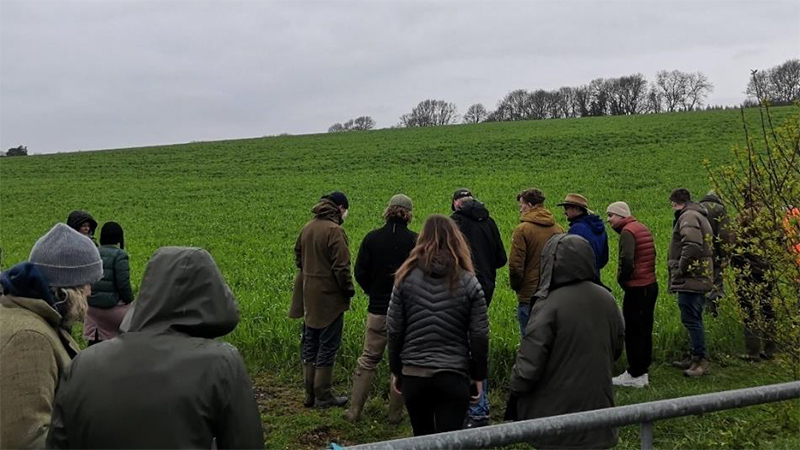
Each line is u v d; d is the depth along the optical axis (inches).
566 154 1664.6
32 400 113.3
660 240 705.6
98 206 1320.1
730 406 109.2
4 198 1476.4
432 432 191.9
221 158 2025.1
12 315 120.2
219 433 104.3
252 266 655.1
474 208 263.3
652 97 4264.3
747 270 257.8
